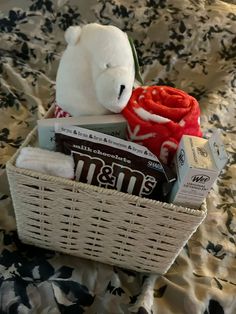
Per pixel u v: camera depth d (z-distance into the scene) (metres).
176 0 0.90
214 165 0.40
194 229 0.44
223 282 0.51
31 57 0.80
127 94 0.44
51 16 0.84
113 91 0.43
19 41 0.81
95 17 0.85
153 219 0.43
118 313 0.45
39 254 0.50
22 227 0.48
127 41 0.46
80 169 0.44
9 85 0.74
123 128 0.46
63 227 0.47
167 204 0.42
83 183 0.43
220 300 0.48
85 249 0.49
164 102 0.48
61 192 0.43
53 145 0.45
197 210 0.42
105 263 0.51
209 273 0.52
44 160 0.42
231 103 0.79
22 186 0.43
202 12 0.89
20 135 0.65
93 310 0.45
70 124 0.44
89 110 0.46
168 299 0.48
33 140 0.48
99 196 0.42
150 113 0.45
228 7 0.94
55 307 0.44
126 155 0.44
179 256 0.53
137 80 0.53
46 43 0.83
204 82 0.85
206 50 0.88
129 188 0.44
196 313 0.46
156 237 0.45
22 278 0.46
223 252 0.55
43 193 0.43
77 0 0.85
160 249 0.47
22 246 0.51
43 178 0.42
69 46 0.45
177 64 0.85
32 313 0.43
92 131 0.44
